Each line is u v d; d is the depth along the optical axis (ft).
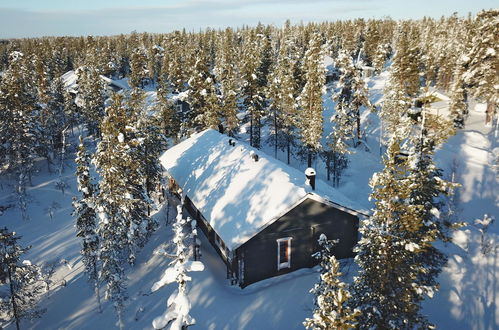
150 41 512.22
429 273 62.34
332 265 39.83
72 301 71.20
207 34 467.52
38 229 109.91
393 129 157.58
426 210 60.49
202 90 152.66
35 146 150.92
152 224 89.56
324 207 72.59
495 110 175.94
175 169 107.24
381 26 418.10
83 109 203.51
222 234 68.33
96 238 73.97
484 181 126.72
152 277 75.10
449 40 289.33
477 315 60.64
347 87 168.25
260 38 379.76
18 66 249.55
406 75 165.89
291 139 164.96
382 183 46.96
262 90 180.65
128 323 62.44
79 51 433.89
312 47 170.71
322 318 39.06
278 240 70.08
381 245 45.29
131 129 83.05
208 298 65.72
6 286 75.66
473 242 78.38
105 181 71.46
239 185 79.77
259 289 67.72
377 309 45.44
